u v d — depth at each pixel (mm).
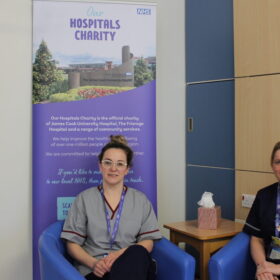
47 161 2838
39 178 2824
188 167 3443
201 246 2525
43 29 2830
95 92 2896
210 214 2648
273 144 2709
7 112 2873
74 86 2869
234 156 3010
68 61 2857
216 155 3168
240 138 2936
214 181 3191
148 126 2984
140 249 2174
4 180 2879
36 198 2820
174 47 3387
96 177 2904
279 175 2301
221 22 3084
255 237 2408
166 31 3352
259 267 2209
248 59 2859
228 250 2256
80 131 2879
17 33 2875
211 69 3188
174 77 3395
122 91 2938
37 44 2824
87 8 2875
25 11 2887
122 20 2932
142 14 2961
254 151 2842
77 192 2877
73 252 2311
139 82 2965
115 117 2930
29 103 2910
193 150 3381
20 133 2902
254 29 2812
